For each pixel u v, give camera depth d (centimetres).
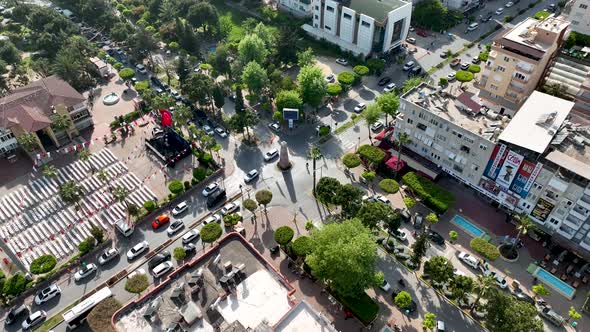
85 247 12362
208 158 15175
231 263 9612
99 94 18875
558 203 11844
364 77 19625
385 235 12975
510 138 11975
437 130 13638
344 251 10075
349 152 15725
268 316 8775
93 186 14638
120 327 8756
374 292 11569
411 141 14762
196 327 8512
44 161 15612
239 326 8188
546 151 12044
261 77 17438
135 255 12488
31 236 13162
